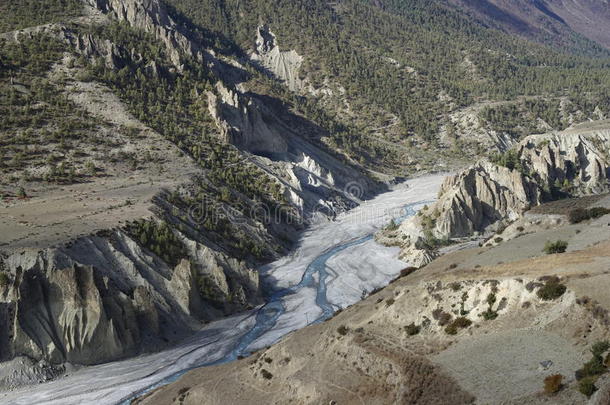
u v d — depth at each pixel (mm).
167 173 137125
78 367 82750
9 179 120312
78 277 86875
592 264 51625
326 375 57219
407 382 50000
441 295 58281
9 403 74250
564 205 84000
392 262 120938
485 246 82562
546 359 43844
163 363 83750
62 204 113125
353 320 64938
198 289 101812
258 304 106500
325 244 138375
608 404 36125
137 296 91250
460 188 137125
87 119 146875
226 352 86375
